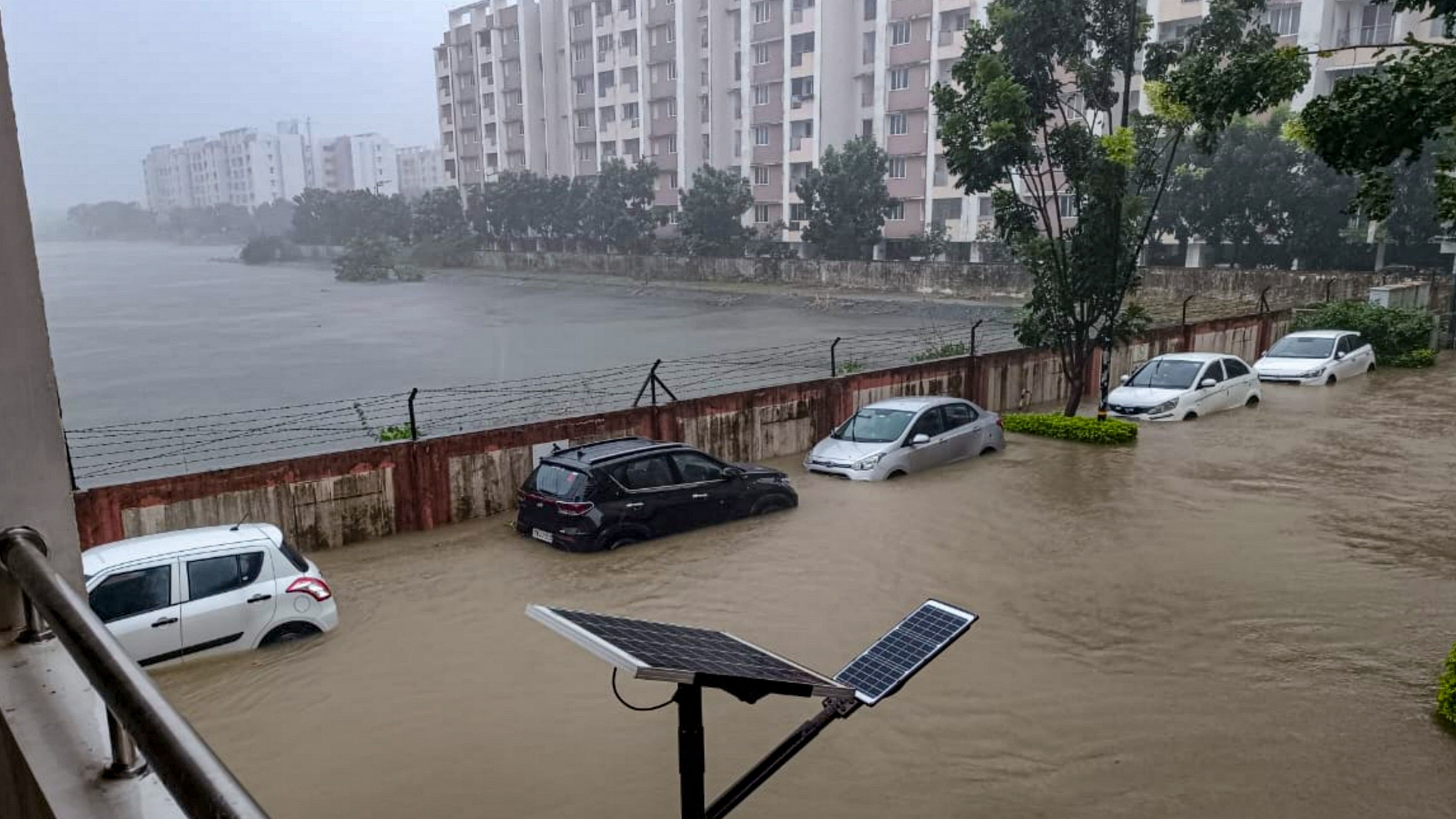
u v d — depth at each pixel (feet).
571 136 282.77
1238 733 25.23
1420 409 70.95
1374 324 92.48
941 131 64.54
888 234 200.03
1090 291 63.36
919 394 66.03
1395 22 139.03
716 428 54.29
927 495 48.93
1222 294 127.44
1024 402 74.54
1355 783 22.80
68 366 121.19
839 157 182.60
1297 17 144.77
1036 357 74.79
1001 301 152.76
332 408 89.15
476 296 215.10
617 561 39.32
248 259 392.88
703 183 205.57
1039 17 60.70
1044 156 66.39
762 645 30.89
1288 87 33.42
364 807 22.35
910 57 190.60
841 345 116.47
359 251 273.13
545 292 213.05
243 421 85.30
